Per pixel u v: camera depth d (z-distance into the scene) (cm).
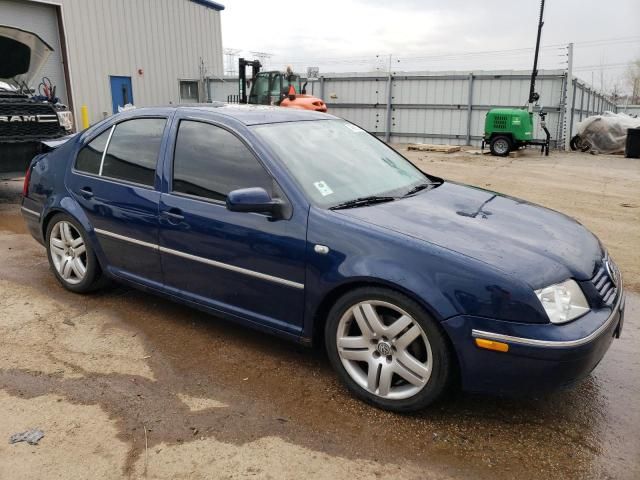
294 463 264
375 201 349
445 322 277
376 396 308
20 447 272
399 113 2208
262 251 333
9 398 313
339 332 318
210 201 361
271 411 307
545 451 279
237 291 355
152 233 390
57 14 2017
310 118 417
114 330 402
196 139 379
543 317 268
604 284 307
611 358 378
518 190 1050
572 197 984
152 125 407
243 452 271
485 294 272
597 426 300
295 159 354
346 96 2297
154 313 433
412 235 299
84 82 2128
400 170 416
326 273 310
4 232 673
